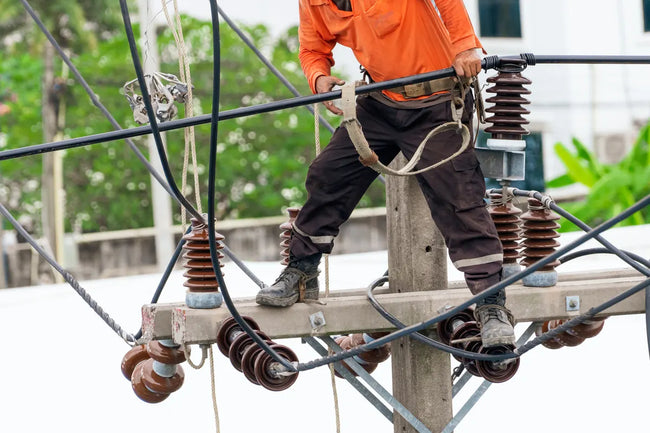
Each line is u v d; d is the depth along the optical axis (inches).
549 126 1515.7
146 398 431.8
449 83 368.5
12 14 2199.8
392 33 367.6
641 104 1508.4
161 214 1923.0
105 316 392.5
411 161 347.3
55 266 393.7
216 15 291.0
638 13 1443.2
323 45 392.8
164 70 2150.6
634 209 317.7
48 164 2091.5
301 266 380.8
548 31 1445.6
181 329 373.1
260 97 2214.6
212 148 317.4
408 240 410.3
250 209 2220.7
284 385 367.2
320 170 377.4
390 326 385.7
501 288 339.6
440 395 418.6
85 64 2206.0
